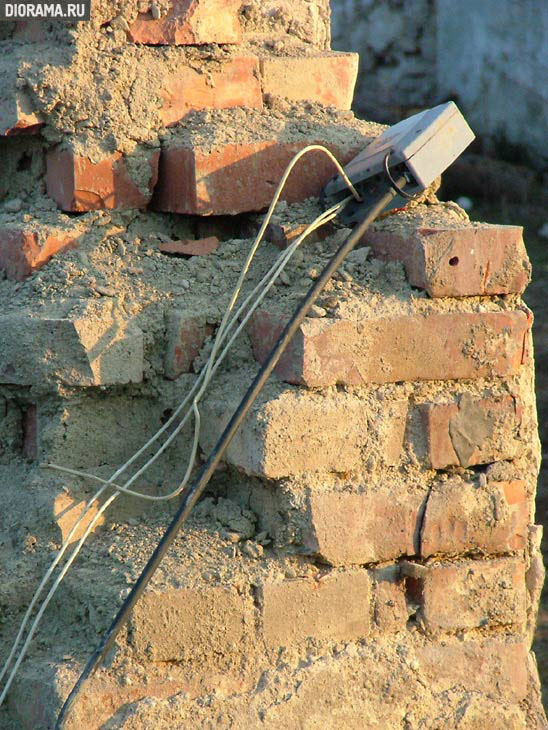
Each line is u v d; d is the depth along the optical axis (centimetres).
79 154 358
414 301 340
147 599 310
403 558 343
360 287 345
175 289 357
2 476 356
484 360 347
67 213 367
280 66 398
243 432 330
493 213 942
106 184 364
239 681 320
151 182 371
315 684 325
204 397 350
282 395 327
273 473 325
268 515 337
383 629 339
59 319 334
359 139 381
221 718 313
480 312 345
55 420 343
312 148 354
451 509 344
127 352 340
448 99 1106
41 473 344
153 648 312
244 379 346
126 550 331
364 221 340
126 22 366
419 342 339
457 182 974
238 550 330
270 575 325
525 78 1012
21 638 330
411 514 340
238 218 382
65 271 353
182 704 310
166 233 379
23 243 356
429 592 343
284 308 342
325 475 333
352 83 416
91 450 348
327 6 463
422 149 350
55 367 334
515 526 353
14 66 357
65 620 330
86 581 325
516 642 355
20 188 382
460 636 350
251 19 429
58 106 358
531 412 369
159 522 346
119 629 301
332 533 330
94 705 305
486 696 349
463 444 346
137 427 354
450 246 340
